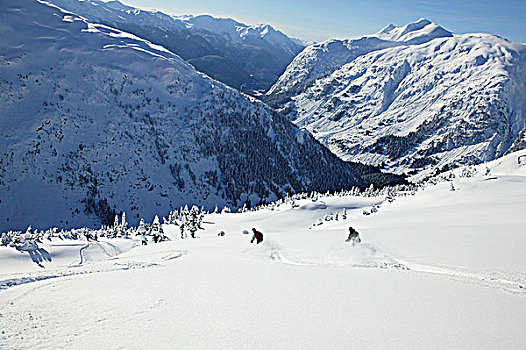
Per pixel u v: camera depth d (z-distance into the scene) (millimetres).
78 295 12117
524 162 100312
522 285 13008
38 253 37344
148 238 52469
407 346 7582
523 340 7906
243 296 11750
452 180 84688
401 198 78562
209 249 26484
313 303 10812
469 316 9516
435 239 22953
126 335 8422
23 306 10891
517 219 31938
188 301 11234
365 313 9797
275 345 7715
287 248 23828
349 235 22188
